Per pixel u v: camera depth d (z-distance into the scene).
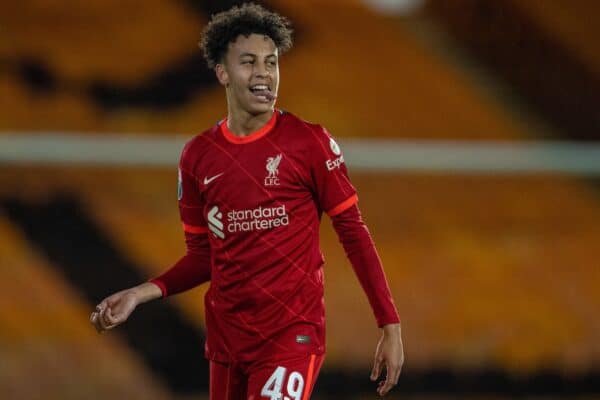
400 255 44.50
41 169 45.28
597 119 56.66
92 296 39.69
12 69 50.81
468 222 47.41
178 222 43.91
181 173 12.27
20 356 35.94
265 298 11.75
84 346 37.31
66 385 35.44
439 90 57.12
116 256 41.81
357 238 11.82
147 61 53.19
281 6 60.22
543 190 50.41
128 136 48.28
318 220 12.10
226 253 11.89
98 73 51.84
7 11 54.28
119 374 36.72
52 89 50.28
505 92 58.50
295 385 11.68
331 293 40.69
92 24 55.03
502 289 43.38
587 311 42.72
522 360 40.09
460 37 62.28
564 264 45.38
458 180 50.12
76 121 48.50
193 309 39.72
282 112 12.02
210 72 53.47
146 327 38.81
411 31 62.16
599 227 48.12
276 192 11.64
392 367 11.50
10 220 42.69
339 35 59.84
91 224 43.12
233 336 12.02
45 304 38.72
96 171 45.81
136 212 44.09
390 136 52.41
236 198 11.72
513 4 61.44
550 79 58.69
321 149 11.70
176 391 37.16
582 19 61.41
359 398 37.78
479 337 40.50
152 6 57.03
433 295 42.34
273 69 11.77
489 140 53.62
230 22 11.80
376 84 56.31
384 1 63.44
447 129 53.94
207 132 12.12
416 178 49.69
